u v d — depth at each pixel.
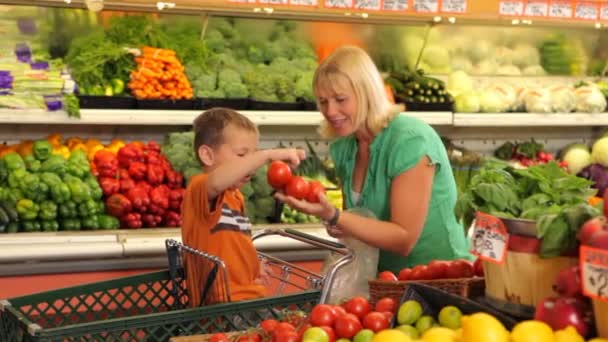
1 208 4.21
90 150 4.68
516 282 2.01
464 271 2.45
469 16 5.13
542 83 5.82
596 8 5.45
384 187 2.97
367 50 5.38
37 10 4.65
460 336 1.80
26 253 4.02
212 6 4.68
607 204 1.75
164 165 4.64
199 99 4.66
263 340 2.17
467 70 5.62
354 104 2.90
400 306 2.03
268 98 4.79
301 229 4.62
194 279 2.84
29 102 4.31
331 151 3.23
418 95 5.10
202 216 2.81
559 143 5.98
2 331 2.50
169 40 4.85
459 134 5.68
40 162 4.46
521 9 5.24
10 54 4.52
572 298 1.79
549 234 1.90
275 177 2.71
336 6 4.87
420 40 5.46
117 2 4.70
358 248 2.99
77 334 2.23
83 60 4.53
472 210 2.12
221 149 3.04
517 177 2.19
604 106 5.51
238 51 5.13
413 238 2.86
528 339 1.70
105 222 4.39
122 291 2.88
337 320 2.06
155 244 4.23
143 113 4.52
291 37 5.25
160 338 2.37
